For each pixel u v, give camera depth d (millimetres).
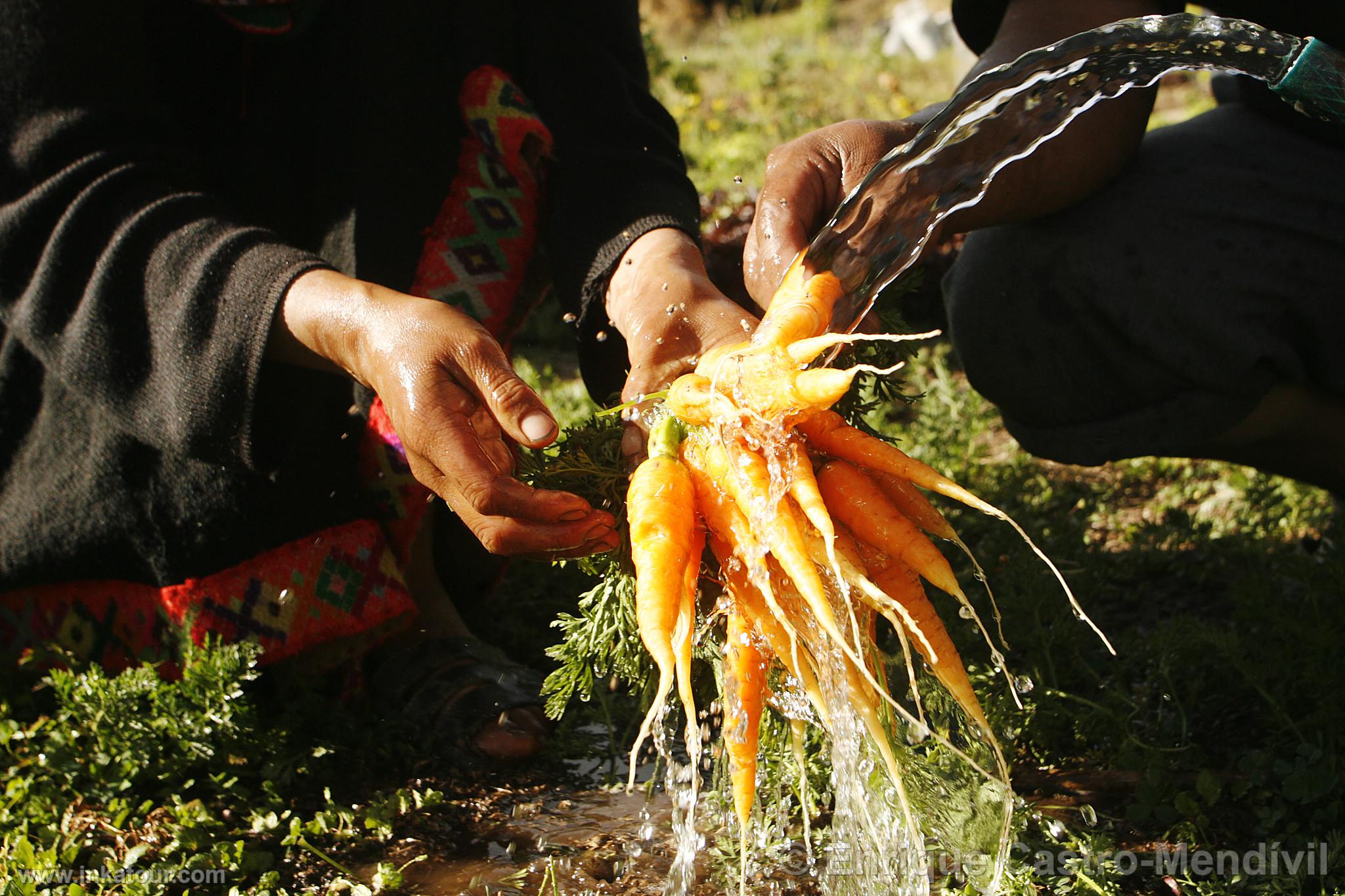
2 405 2643
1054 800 2404
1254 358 2578
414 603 2766
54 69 2260
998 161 2100
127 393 2234
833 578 1992
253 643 2578
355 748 2695
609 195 2588
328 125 2648
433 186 2662
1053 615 2820
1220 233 2588
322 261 2168
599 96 2744
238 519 2588
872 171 1993
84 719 2568
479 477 1872
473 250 2670
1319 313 2596
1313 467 2896
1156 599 3199
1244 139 2727
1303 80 2020
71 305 2229
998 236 2781
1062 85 2078
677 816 2098
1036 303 2729
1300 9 2631
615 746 2740
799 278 2053
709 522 2002
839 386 1842
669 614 1849
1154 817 2322
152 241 2199
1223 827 2270
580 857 2311
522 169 2695
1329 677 2480
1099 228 2631
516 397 1881
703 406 1949
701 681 2391
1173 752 2463
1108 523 3707
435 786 2588
